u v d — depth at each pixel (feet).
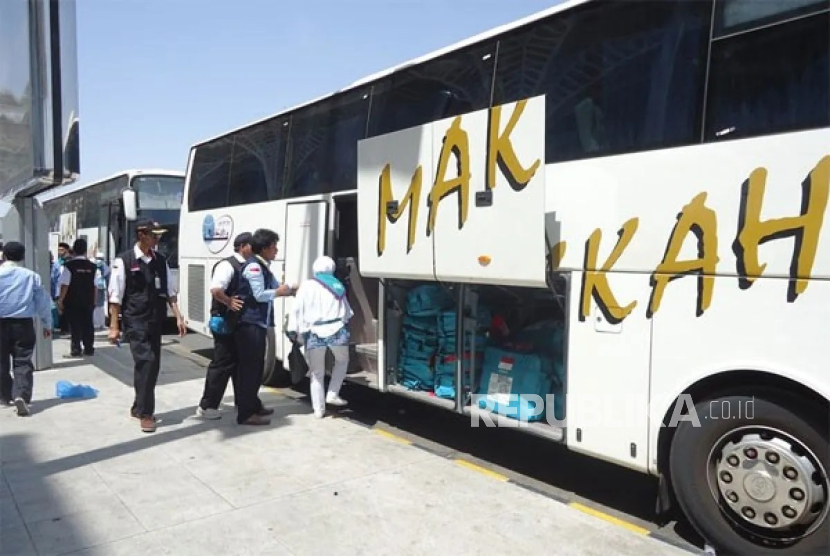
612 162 13.58
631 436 13.20
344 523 13.43
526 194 14.10
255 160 28.66
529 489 15.30
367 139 19.16
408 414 23.34
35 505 14.49
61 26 20.49
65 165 20.62
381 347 19.69
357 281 23.22
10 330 21.95
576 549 12.30
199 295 33.88
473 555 12.06
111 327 20.43
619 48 13.84
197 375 29.76
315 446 18.51
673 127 12.66
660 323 12.67
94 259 54.60
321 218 22.72
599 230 13.76
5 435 19.76
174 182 47.80
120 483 15.75
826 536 10.96
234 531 13.12
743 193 11.53
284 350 25.50
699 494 12.38
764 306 11.21
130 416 21.91
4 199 29.27
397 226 17.89
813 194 10.68
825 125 10.62
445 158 16.26
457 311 17.24
